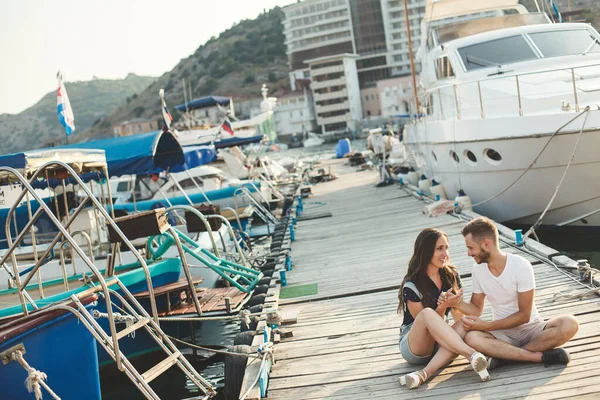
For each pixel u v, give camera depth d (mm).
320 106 91688
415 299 4715
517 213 11320
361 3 97938
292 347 6148
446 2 15281
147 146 10703
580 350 4785
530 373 4500
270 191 18969
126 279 7641
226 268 8781
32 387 4375
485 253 4496
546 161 9984
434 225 12000
